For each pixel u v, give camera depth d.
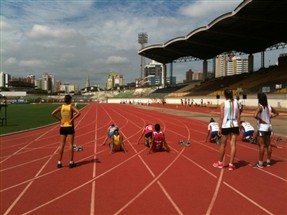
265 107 8.18
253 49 71.44
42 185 7.07
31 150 11.77
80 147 11.68
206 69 86.12
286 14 46.25
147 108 57.31
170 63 98.19
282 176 7.52
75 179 7.53
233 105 8.09
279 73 56.31
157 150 11.19
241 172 7.94
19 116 33.28
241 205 5.62
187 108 52.66
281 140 13.09
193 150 11.37
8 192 6.59
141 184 7.02
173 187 6.75
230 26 52.91
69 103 8.80
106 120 27.89
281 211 5.34
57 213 5.38
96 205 5.73
